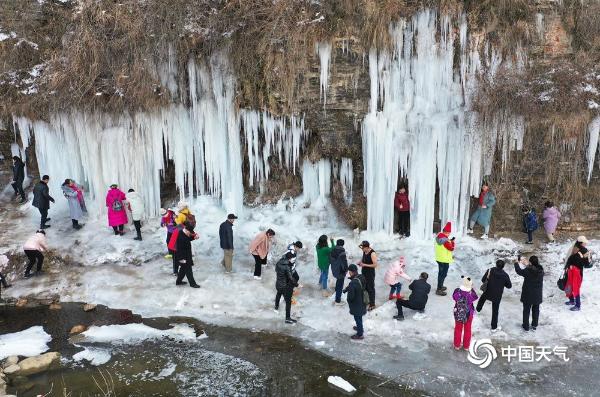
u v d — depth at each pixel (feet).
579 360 31.27
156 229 48.44
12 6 51.08
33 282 41.14
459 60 44.57
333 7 44.98
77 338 34.32
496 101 42.65
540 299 33.12
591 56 45.55
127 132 48.78
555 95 42.83
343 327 35.01
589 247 43.70
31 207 50.55
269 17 45.70
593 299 37.22
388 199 45.83
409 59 44.83
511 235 45.78
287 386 29.50
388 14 43.42
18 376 30.32
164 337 34.42
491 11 43.75
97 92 47.65
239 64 46.47
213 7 47.75
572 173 44.52
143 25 47.85
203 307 37.63
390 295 37.78
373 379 29.94
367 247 36.14
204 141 50.03
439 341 33.24
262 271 42.45
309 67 45.01
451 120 43.93
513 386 29.12
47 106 48.26
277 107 46.19
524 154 44.39
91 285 40.68
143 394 28.89
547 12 44.75
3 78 49.39
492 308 33.94
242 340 34.01
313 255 44.62
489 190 45.29
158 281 41.01
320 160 48.42
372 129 44.83
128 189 49.52
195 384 29.76
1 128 51.13
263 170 50.42
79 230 47.42
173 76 48.70
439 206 46.11
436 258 38.01
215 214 49.90
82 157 49.39
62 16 51.19
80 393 28.96
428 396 28.45
